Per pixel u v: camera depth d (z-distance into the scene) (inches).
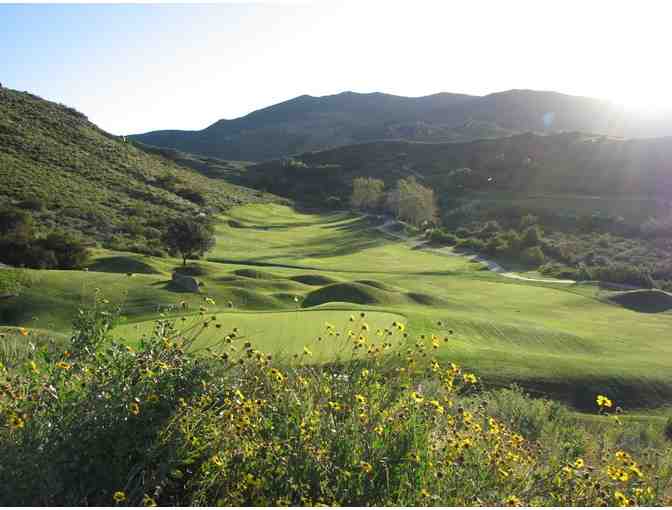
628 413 708.0
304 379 185.8
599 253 2573.8
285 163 5620.1
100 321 171.0
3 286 1074.1
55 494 128.0
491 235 2977.4
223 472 144.0
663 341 1179.9
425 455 155.6
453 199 3976.4
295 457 149.4
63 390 151.6
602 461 227.0
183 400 150.4
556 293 1820.9
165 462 139.4
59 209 2201.0
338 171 5285.4
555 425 344.2
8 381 156.5
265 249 2628.0
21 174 2512.3
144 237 2111.2
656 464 217.0
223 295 1284.4
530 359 791.1
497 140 5073.8
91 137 3558.1
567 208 3363.7
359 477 144.9
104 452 139.6
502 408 375.2
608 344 1080.8
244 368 178.2
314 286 1599.4
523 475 171.3
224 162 5949.8
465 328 970.1
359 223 3553.2
